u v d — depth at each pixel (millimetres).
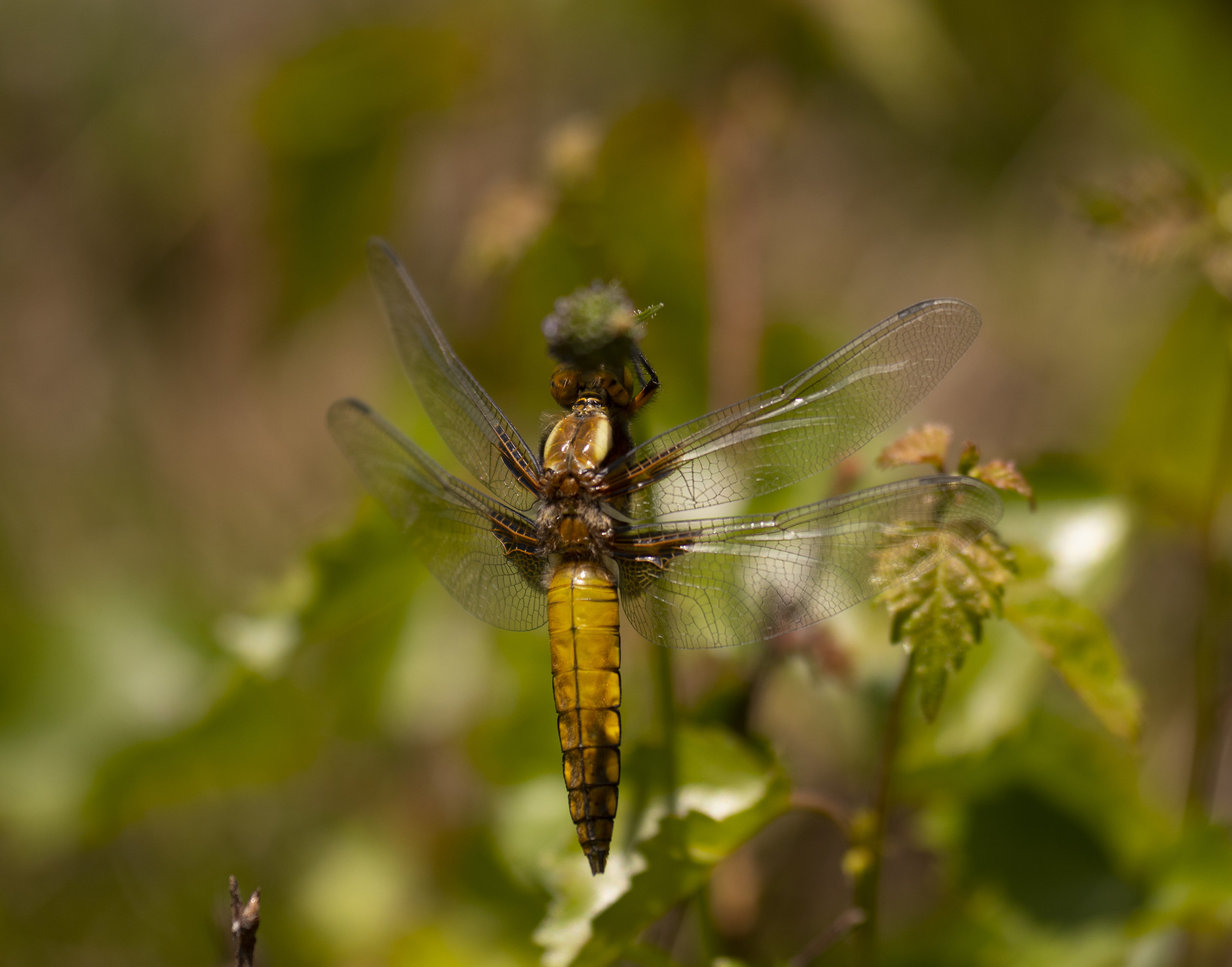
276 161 782
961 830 741
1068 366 950
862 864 711
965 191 984
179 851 816
